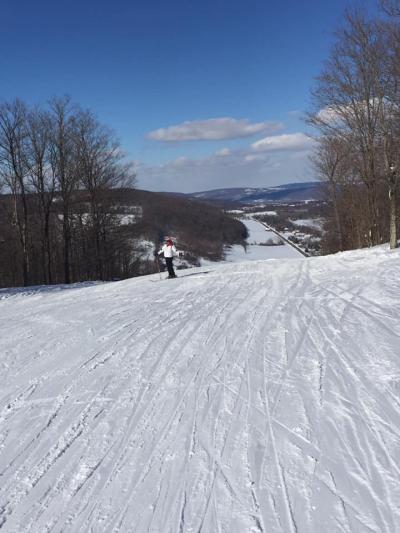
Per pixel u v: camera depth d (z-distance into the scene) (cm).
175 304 1066
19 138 2927
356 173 2614
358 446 385
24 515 344
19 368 693
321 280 1205
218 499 340
